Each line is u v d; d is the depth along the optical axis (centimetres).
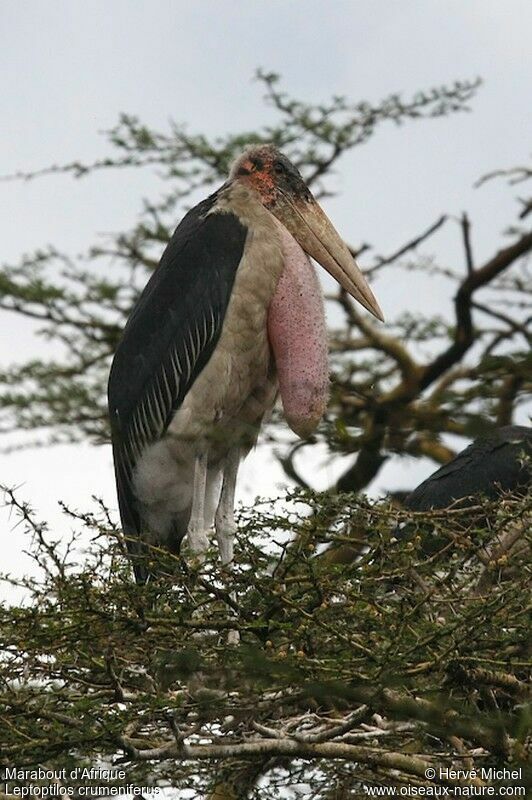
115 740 968
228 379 1298
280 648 1000
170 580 1010
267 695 1020
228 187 1370
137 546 1159
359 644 973
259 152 1393
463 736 975
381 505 1041
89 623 984
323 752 1008
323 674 955
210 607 1039
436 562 1031
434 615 1006
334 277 1353
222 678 991
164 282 1338
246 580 1014
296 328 1284
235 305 1292
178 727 1001
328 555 1119
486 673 991
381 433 1459
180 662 955
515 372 1377
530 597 1005
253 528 1032
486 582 1043
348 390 1684
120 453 1363
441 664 962
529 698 996
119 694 979
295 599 1020
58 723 969
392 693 988
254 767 1062
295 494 1030
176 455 1313
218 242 1315
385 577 1019
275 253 1301
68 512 1000
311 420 1279
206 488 1325
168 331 1325
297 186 1383
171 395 1320
